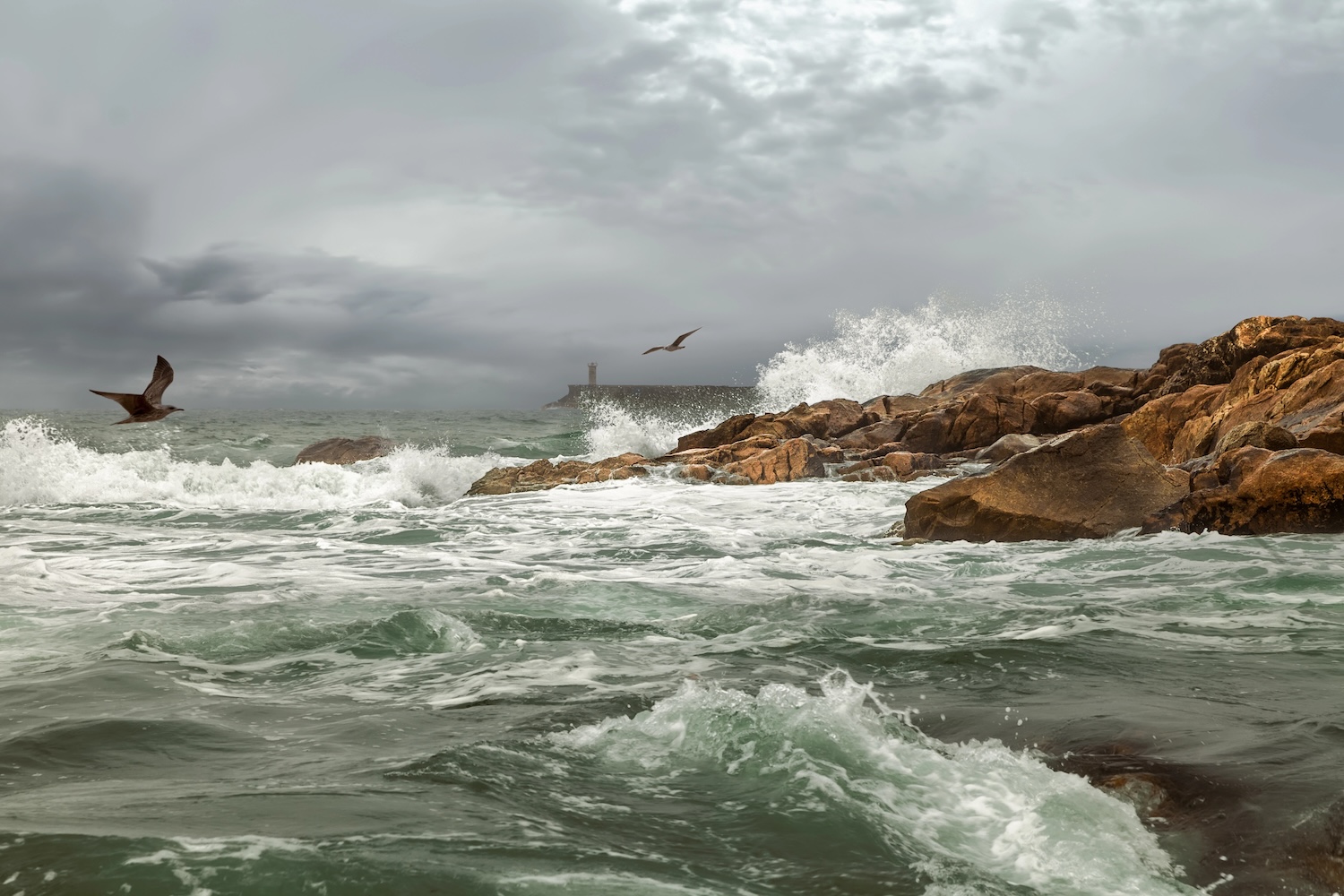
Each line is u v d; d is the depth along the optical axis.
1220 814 3.89
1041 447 13.58
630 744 4.72
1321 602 8.12
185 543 14.25
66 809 3.69
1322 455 12.01
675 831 3.67
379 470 25.89
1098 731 4.86
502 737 4.79
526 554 13.07
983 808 4.00
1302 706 5.17
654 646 6.99
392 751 4.57
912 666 6.32
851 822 3.78
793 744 4.60
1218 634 6.99
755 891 3.21
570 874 3.23
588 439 34.22
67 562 11.88
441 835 3.49
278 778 4.15
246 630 7.42
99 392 4.70
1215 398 19.39
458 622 7.54
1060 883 3.38
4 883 2.98
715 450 24.73
